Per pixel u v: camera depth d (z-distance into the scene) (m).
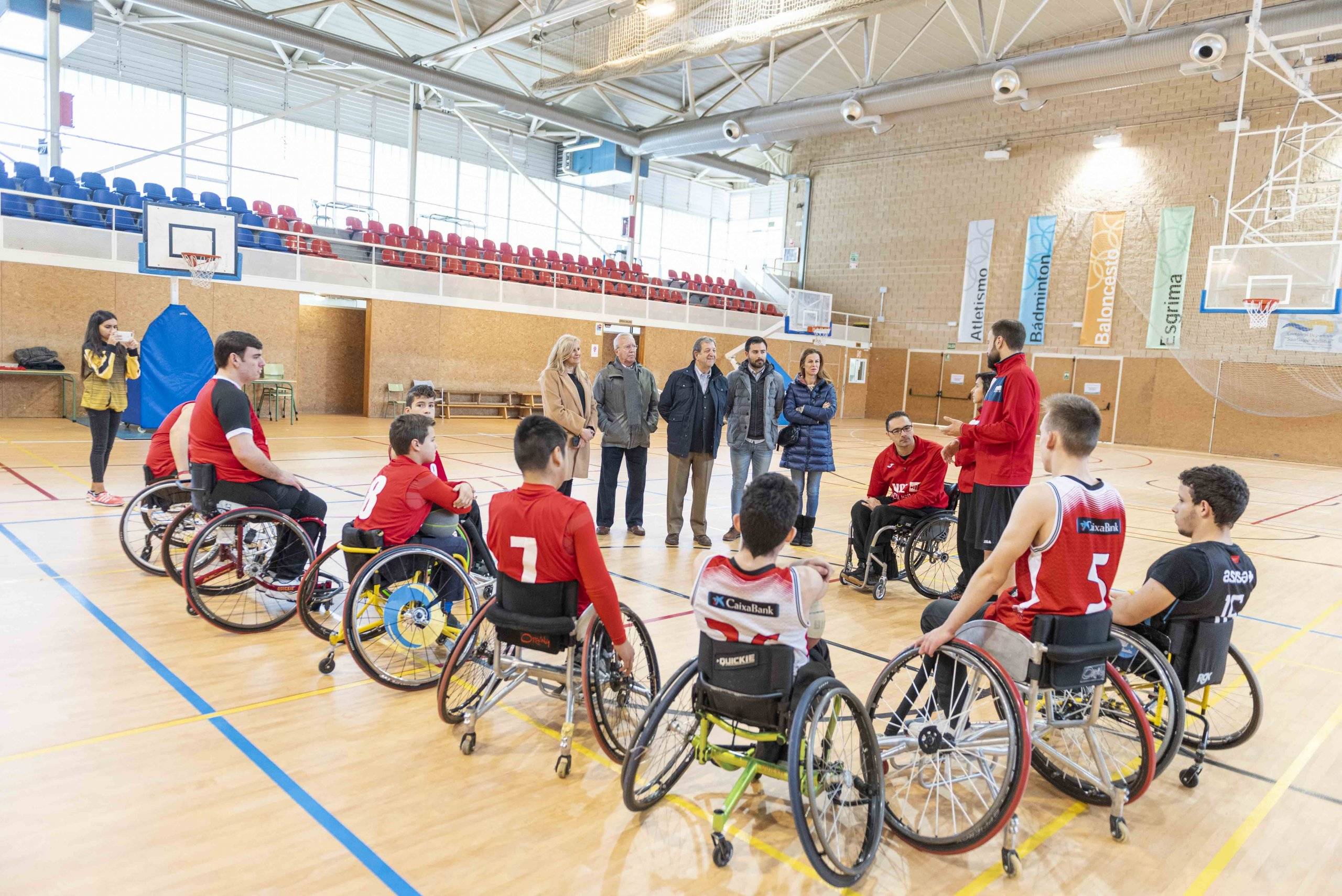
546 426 2.66
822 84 19.14
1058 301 19.36
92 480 6.75
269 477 3.93
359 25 16.02
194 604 3.73
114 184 12.84
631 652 2.70
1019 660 2.38
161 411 10.50
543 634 2.67
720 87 19.17
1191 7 16.50
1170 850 2.45
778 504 2.16
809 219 24.19
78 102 14.77
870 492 5.30
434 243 16.69
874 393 23.05
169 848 2.17
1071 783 2.76
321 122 17.72
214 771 2.59
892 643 4.20
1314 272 11.61
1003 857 2.29
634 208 20.66
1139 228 18.05
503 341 16.67
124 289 12.09
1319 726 3.42
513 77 16.28
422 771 2.67
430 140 19.42
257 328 13.34
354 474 8.34
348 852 2.20
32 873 2.03
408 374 15.38
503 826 2.38
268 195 17.14
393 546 3.38
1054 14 16.23
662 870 2.21
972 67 13.95
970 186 20.73
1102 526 2.37
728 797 2.30
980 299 20.69
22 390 11.45
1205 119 17.02
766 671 2.22
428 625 3.39
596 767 2.78
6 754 2.61
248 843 2.21
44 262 11.41
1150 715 2.95
